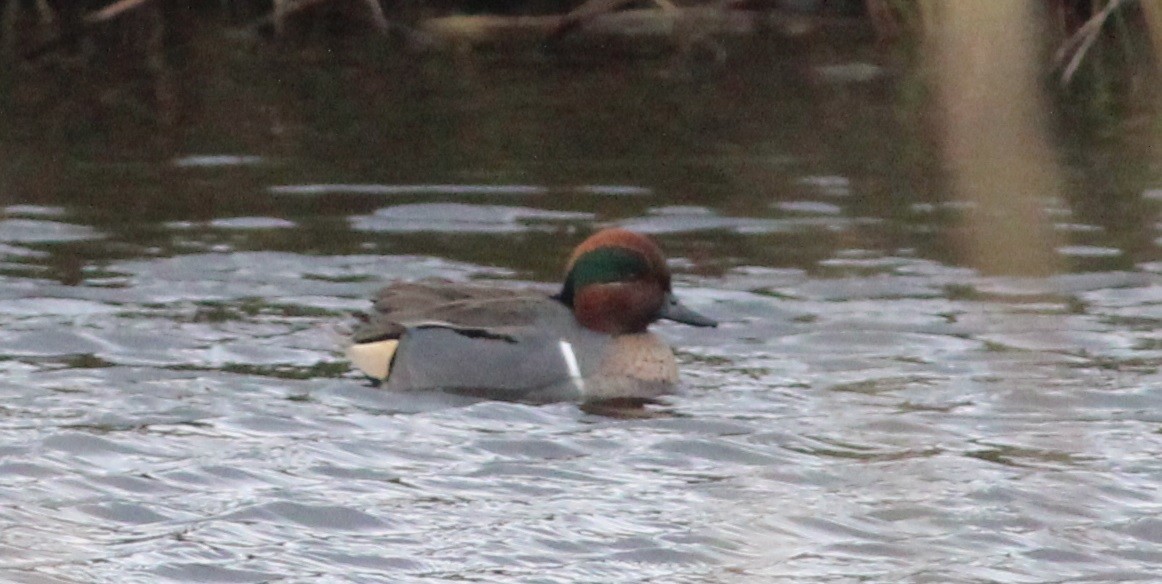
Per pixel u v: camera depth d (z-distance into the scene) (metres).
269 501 9.54
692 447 10.77
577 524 9.26
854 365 12.63
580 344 12.52
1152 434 10.83
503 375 12.38
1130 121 21.50
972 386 11.99
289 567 8.53
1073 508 9.46
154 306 14.09
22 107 22.59
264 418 11.25
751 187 18.31
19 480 9.78
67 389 11.73
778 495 9.77
